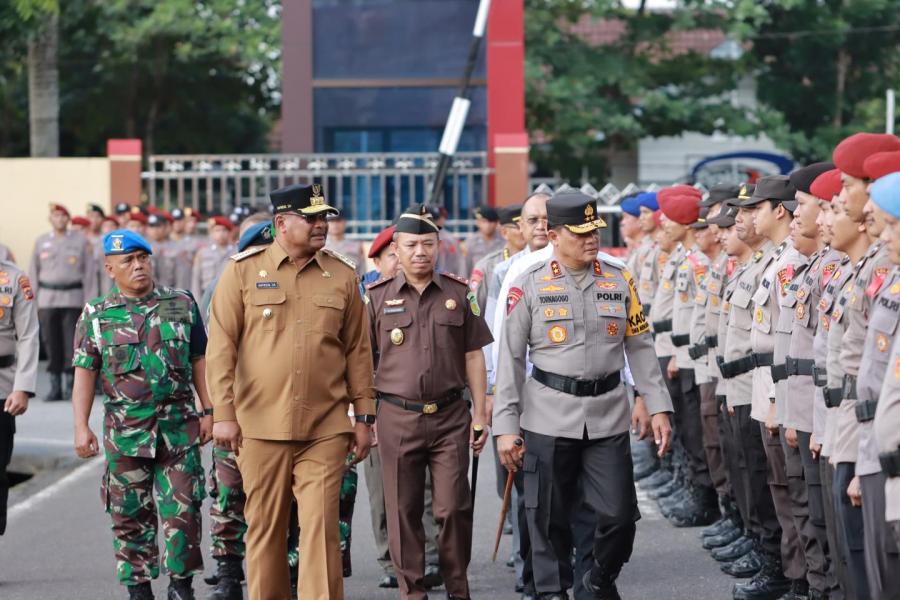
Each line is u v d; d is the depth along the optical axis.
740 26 39.94
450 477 9.68
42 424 19.94
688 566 11.57
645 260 15.92
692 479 13.34
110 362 9.92
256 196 27.69
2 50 39.25
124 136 44.84
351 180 26.42
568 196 9.53
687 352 13.35
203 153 45.44
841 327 8.09
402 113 27.55
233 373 8.93
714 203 12.55
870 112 44.47
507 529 13.16
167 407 9.99
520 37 27.16
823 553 9.31
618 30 46.66
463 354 10.00
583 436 9.41
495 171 26.12
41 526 13.59
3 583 11.35
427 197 26.02
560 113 40.12
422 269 9.82
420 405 9.71
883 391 6.77
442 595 10.80
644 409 9.99
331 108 27.59
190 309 10.13
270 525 9.01
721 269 11.93
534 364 9.63
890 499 6.73
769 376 10.05
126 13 40.34
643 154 45.56
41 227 27.80
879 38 42.91
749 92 45.19
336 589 8.76
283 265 8.98
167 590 10.32
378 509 10.98
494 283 11.85
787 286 9.46
